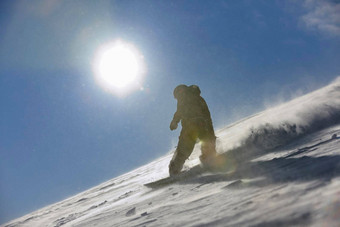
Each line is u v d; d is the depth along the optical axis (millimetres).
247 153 4934
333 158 2320
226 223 1661
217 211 1971
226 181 3107
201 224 1782
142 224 2357
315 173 2055
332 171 1950
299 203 1565
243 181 2705
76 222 4273
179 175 4859
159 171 8922
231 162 4621
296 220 1371
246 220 1598
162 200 3410
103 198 7492
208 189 3008
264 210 1654
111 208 4496
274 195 1870
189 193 3199
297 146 4055
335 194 1509
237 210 1824
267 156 4078
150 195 4359
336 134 3697
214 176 3822
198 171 4750
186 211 2305
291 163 2789
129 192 6277
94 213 4664
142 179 8617
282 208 1584
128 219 2883
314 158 2623
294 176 2182
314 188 1736
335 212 1304
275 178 2346
